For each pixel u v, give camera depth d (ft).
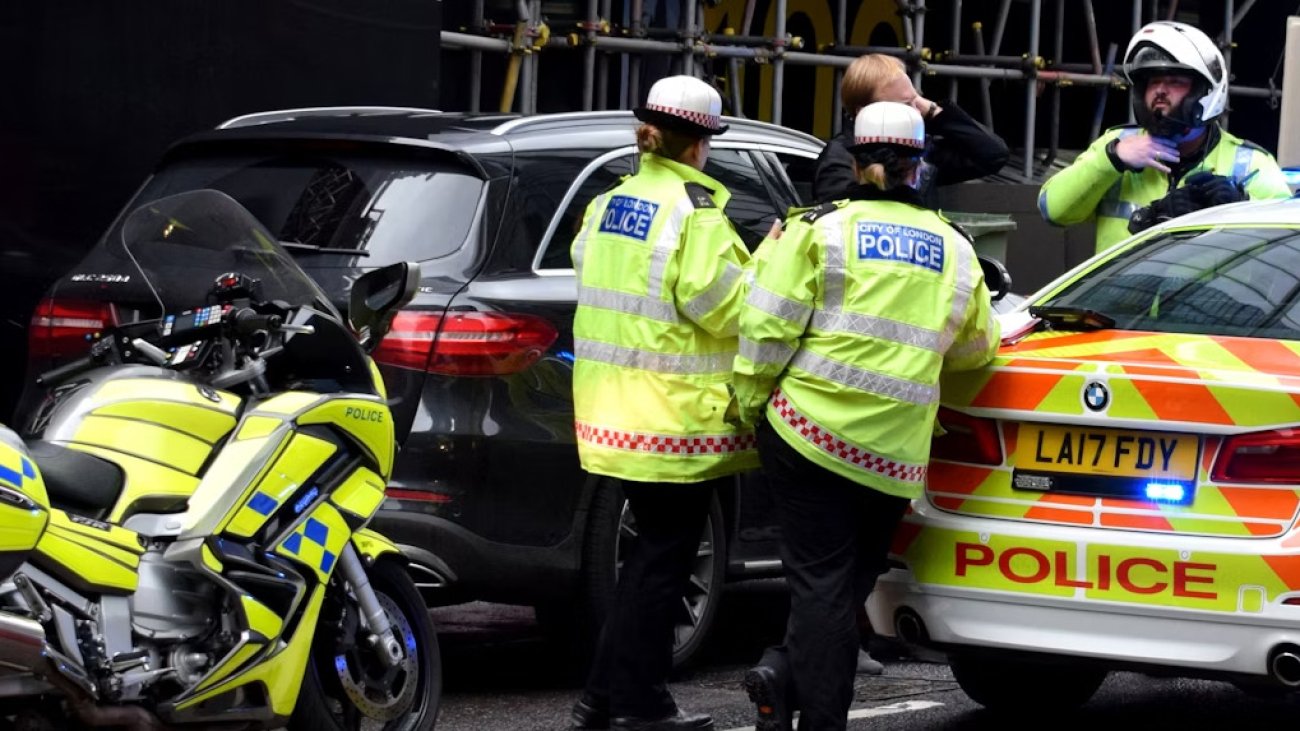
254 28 55.26
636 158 41.37
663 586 33.99
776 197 44.93
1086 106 90.02
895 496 31.40
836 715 31.17
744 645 46.09
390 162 38.37
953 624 32.37
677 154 33.58
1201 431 30.66
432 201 37.70
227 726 28.48
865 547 32.19
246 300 29.58
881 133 31.07
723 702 39.24
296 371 30.50
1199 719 38.32
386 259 37.06
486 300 36.91
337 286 36.68
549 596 38.17
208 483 28.22
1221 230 36.52
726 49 70.74
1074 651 31.37
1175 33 46.24
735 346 33.58
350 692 30.40
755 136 45.52
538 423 37.27
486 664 42.55
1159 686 41.45
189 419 28.55
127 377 28.55
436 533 35.96
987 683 37.06
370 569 31.35
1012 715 37.65
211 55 54.49
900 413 30.86
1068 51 88.94
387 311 30.60
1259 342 32.42
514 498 37.04
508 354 36.86
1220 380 30.58
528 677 41.24
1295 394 30.35
